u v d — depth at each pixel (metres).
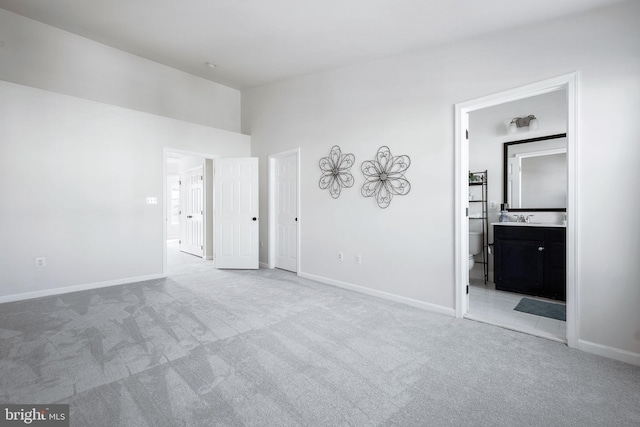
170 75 4.75
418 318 2.79
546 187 3.83
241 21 3.06
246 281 4.11
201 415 1.47
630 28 2.02
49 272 3.42
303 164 4.37
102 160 3.79
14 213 3.20
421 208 3.08
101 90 4.08
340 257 3.84
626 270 2.05
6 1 3.14
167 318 2.73
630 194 2.03
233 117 5.55
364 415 1.50
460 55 2.82
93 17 3.32
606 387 1.75
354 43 3.19
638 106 2.00
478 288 3.88
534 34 2.41
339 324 2.63
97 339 2.29
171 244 8.24
